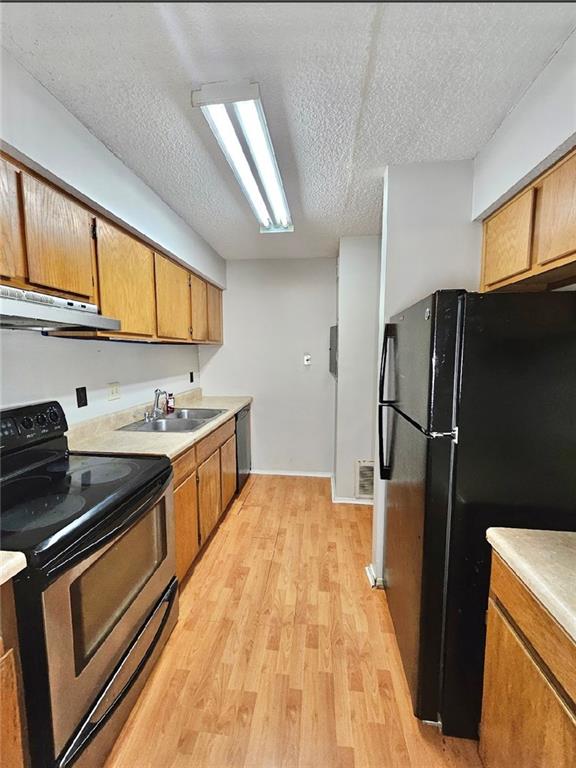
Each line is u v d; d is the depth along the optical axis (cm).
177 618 182
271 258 382
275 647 167
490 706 105
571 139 111
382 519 208
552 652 78
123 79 125
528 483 117
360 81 127
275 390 396
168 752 124
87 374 208
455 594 124
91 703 112
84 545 108
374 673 154
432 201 185
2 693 85
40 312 116
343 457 323
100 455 176
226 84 126
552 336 112
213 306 357
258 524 288
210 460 252
